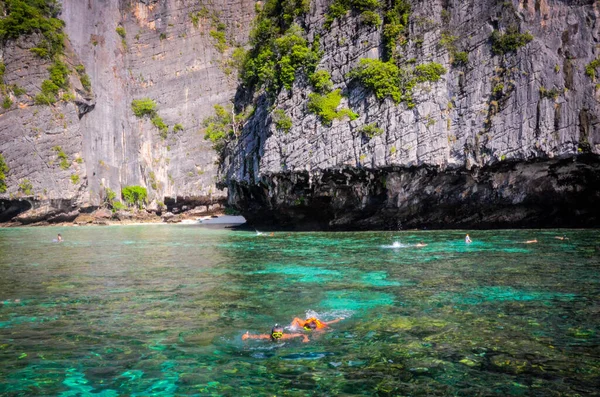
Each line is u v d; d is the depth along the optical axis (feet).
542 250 66.54
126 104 257.55
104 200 232.32
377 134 109.50
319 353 25.52
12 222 208.03
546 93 98.37
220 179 161.79
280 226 141.79
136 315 34.37
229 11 277.23
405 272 51.67
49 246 97.71
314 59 122.21
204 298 40.37
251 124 140.05
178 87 263.08
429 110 107.65
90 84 236.63
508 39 103.14
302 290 43.24
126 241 110.11
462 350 25.29
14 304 38.40
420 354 24.86
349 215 122.93
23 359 24.91
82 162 219.82
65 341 28.04
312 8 127.13
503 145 101.30
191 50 266.98
